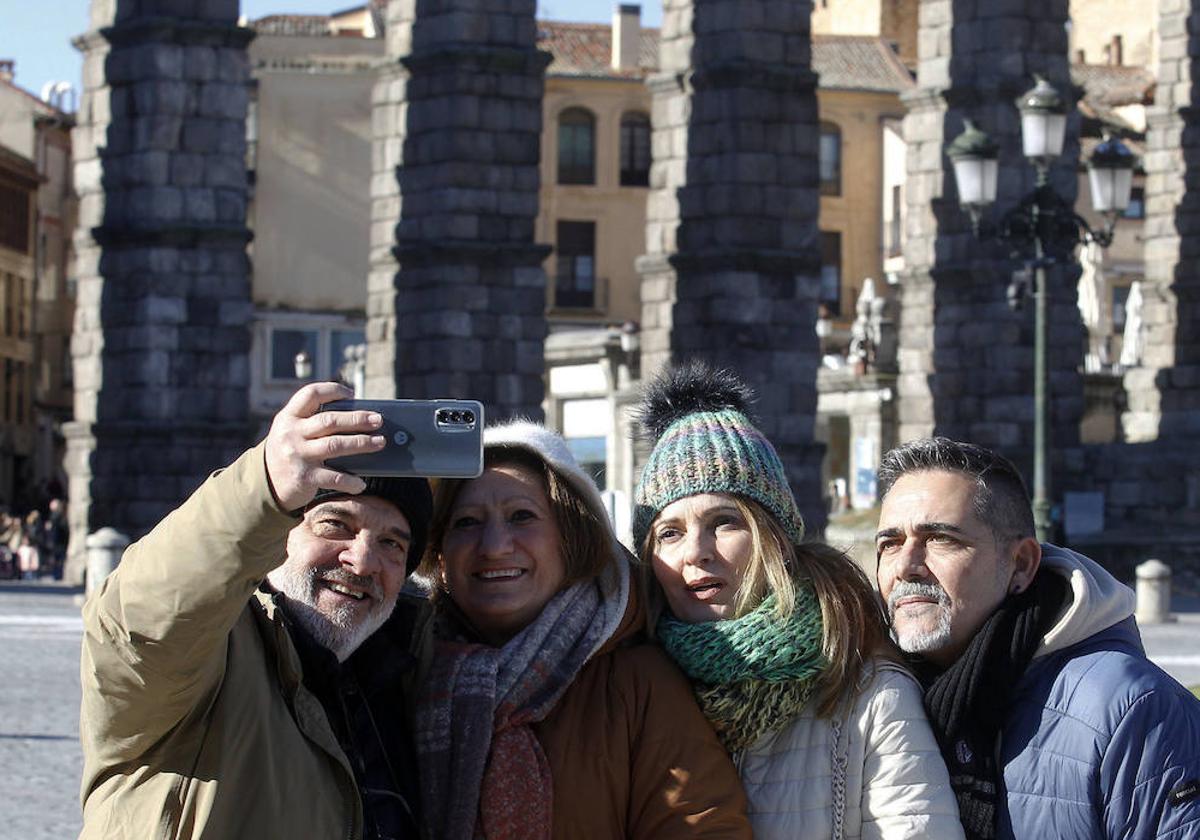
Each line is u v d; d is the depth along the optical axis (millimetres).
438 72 44281
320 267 75125
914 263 46562
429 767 6664
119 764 6066
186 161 43438
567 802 6625
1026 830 6551
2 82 89312
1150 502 49156
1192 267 53719
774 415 43969
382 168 45625
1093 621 6684
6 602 38344
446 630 7152
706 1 44219
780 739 6742
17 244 88250
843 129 85688
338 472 5766
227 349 43594
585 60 84500
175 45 43312
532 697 6730
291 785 6137
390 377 45281
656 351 44875
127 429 43188
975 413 45844
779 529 6953
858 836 6633
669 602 7117
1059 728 6551
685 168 44406
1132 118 87375
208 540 5750
